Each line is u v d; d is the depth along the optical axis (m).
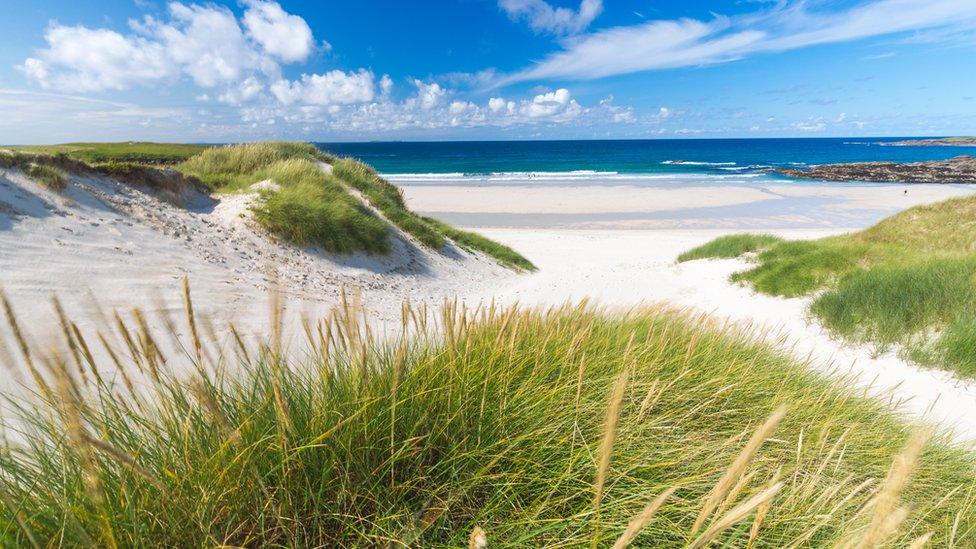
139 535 1.43
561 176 65.88
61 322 1.46
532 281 15.00
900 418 3.96
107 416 1.66
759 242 18.30
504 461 1.98
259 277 8.08
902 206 38.38
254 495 1.66
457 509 1.85
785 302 11.05
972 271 8.78
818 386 3.95
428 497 1.82
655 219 33.03
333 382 2.08
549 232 27.75
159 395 1.76
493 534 1.69
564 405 2.39
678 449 2.17
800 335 8.77
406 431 1.98
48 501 1.45
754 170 73.75
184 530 1.54
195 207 10.62
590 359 3.03
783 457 2.38
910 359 7.07
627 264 19.03
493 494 1.81
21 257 5.52
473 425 2.10
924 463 2.84
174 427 1.78
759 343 5.07
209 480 1.58
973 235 14.09
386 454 1.92
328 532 1.71
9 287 4.77
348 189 14.48
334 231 11.30
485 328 3.13
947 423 5.38
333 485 1.79
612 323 4.66
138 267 6.52
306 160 15.74
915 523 2.11
